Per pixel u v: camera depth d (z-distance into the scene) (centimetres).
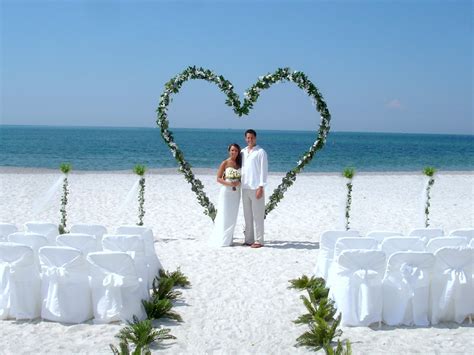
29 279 659
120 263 647
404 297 655
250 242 1125
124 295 653
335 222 1440
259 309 716
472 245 745
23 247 648
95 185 2156
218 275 876
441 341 609
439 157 5228
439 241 738
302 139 12225
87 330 633
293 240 1192
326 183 2400
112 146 6212
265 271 903
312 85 1120
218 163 4059
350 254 648
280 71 1115
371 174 2984
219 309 716
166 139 1178
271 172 3167
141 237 750
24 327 641
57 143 6750
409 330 643
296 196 1939
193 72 1145
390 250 723
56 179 2350
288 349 589
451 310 670
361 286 652
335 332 622
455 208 1716
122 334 605
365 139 13425
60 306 653
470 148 7869
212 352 579
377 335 625
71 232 839
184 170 1188
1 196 1794
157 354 572
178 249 1071
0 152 4853
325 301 675
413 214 1589
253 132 1093
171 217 1472
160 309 674
